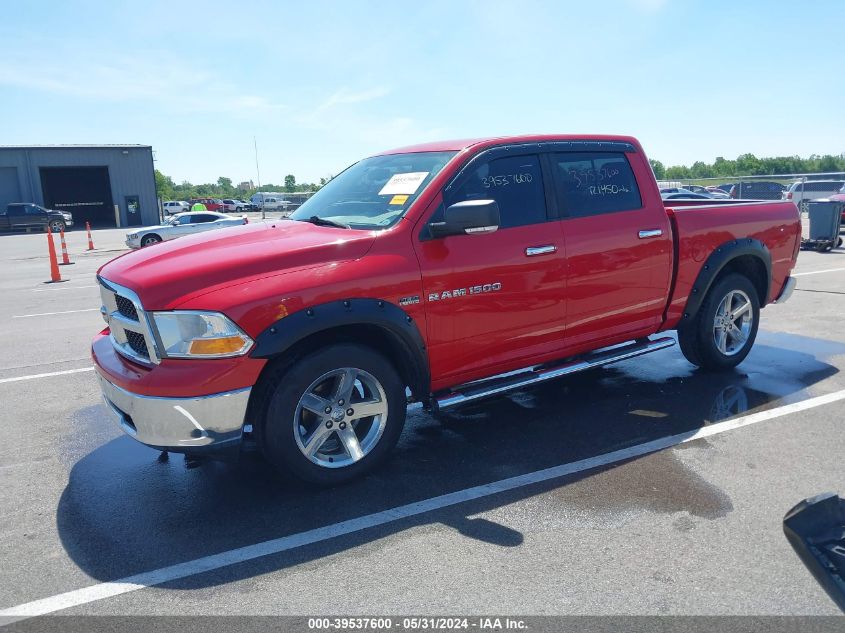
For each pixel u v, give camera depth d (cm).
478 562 314
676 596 284
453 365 426
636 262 498
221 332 343
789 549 317
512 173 450
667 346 527
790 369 599
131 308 369
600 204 488
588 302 477
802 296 952
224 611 283
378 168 483
